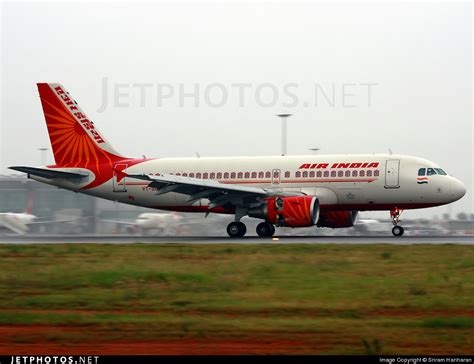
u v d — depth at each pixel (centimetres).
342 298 5594
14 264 8006
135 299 5712
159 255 8688
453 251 8506
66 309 5428
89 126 12900
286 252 8744
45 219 19600
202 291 6031
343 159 11706
